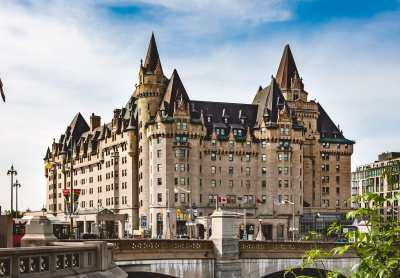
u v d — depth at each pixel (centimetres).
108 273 2630
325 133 17038
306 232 14625
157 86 14575
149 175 14275
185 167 13712
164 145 13662
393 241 1487
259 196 14475
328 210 15288
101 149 17000
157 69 14675
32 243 3231
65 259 2269
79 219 15550
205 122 14575
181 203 13550
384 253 1473
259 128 14612
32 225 3275
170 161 13662
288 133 14550
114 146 16050
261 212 14388
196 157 13912
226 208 14162
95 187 17488
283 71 17150
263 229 14125
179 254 4206
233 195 14362
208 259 4369
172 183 13600
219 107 14925
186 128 13838
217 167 14312
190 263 4241
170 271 4112
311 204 16325
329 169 16700
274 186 14325
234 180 14400
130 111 15700
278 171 14412
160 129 13700
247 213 14325
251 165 14575
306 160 16425
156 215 13562
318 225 14725
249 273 4603
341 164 16800
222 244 4412
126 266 3856
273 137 14412
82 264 2414
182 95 14338
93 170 17712
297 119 16412
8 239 3444
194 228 13275
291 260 4841
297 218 14388
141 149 14675
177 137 13762
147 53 15125
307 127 16662
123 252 3894
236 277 4456
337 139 16875
